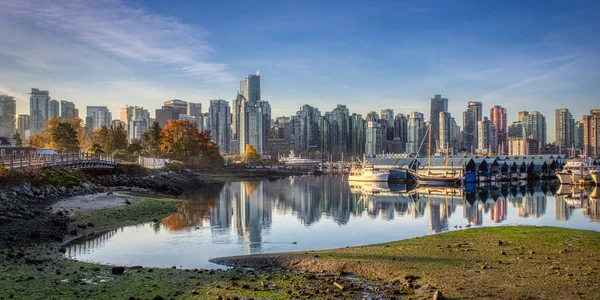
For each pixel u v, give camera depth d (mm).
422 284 19172
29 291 18156
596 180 114062
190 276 21484
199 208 58031
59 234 33094
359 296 17766
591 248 25656
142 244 32688
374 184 125000
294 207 62781
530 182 135625
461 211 59438
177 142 160250
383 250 27344
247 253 30469
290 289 18938
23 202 38719
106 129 153750
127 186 71500
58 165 56031
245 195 82750
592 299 16234
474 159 139125
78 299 17344
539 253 24578
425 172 132500
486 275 20125
